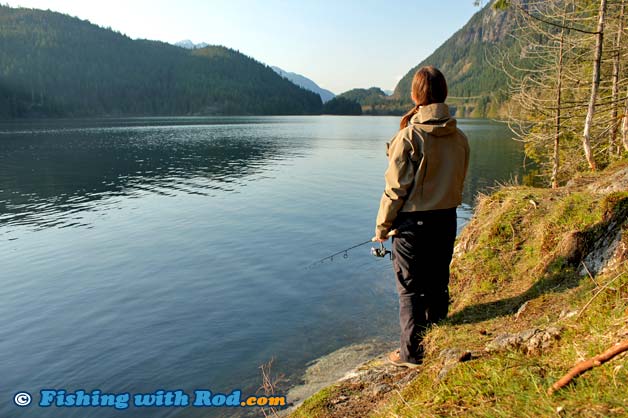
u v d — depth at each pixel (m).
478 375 2.49
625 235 3.93
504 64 12.60
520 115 12.73
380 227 3.41
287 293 8.81
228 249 12.23
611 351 2.07
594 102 9.26
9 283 10.09
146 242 13.16
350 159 37.38
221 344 6.80
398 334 6.53
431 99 3.21
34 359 6.73
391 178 3.24
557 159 12.64
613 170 6.68
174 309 8.33
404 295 3.69
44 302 8.96
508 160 34.00
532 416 1.99
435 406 2.42
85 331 7.61
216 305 8.41
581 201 5.08
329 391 3.84
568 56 11.88
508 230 5.69
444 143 3.20
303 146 50.56
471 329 3.84
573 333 2.78
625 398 1.89
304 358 6.13
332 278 9.52
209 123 127.62
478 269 5.40
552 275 4.41
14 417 5.38
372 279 9.28
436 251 3.43
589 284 3.72
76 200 20.25
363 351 6.09
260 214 16.77
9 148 47.12
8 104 157.75
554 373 2.29
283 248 12.24
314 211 17.20
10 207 18.83
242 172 29.45
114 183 25.09
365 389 3.71
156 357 6.57
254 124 121.31
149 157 38.97
